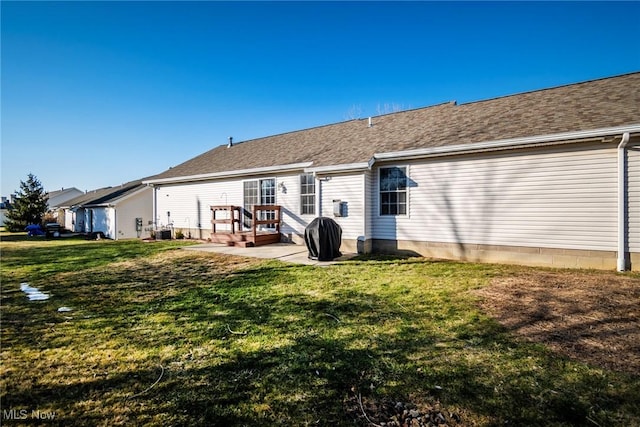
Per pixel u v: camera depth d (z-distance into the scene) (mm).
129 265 8234
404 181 8773
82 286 6012
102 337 3557
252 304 4719
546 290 4945
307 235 8289
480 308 4254
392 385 2518
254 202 12641
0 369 2822
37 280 6605
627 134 5715
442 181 8172
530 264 7035
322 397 2377
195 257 9133
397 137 9719
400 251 8859
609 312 3936
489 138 7281
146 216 21766
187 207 15125
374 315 4117
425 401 2303
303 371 2756
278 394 2422
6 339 3506
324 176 9844
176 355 3090
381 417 2141
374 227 9305
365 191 9016
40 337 3562
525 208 7082
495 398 2314
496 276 5961
